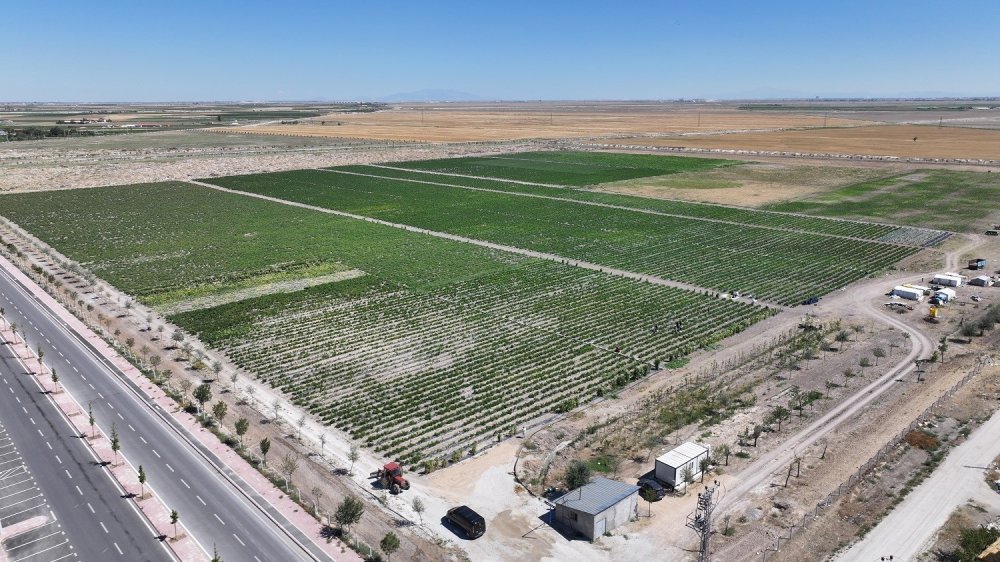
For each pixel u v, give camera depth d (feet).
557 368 255.70
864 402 221.05
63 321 298.35
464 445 201.87
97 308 316.19
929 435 198.49
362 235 464.24
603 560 150.82
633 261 400.88
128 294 338.13
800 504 167.94
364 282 359.25
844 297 333.62
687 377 245.24
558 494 175.94
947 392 224.74
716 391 233.14
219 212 538.88
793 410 216.54
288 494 176.24
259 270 380.37
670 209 554.05
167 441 201.05
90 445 198.70
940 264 387.14
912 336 279.49
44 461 190.49
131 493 176.24
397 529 161.89
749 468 184.55
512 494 176.14
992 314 289.74
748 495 172.55
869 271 374.84
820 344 272.72
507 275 371.56
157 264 391.24
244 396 230.89
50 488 178.40
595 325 298.97
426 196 615.98
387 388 239.09
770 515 164.35
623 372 248.93
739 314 311.47
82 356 261.65
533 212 544.21
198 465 188.85
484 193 631.97
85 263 391.45
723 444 196.34
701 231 476.54
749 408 219.20
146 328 292.81
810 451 192.03
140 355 263.49
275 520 165.58
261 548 155.84
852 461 185.98
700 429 206.18
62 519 165.99
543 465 189.16
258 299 331.77
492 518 166.30
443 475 185.06
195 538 159.12
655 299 332.39
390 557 152.05
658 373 249.75
